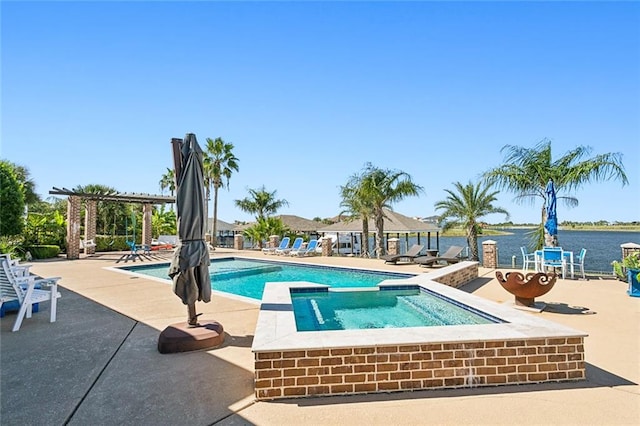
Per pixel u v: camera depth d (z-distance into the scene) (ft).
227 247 110.83
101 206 108.37
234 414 10.59
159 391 12.02
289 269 53.98
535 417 10.31
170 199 76.38
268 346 11.78
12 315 22.39
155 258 63.98
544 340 12.86
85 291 30.50
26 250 61.57
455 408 10.87
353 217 85.66
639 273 28.12
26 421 10.14
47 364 14.39
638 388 12.24
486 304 20.07
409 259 55.06
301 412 10.68
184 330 16.85
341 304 27.07
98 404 11.12
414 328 13.88
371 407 10.97
